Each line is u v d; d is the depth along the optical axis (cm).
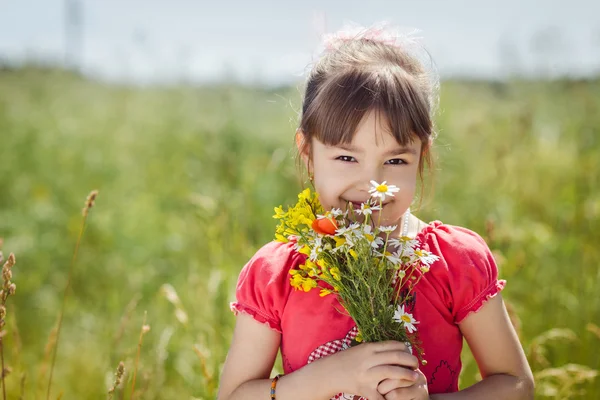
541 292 314
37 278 416
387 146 161
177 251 426
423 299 167
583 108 529
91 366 316
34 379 311
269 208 392
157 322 351
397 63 176
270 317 171
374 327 154
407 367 154
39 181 568
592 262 319
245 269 179
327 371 157
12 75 970
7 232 482
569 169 450
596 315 287
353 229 148
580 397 258
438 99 194
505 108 569
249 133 592
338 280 153
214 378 242
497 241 311
